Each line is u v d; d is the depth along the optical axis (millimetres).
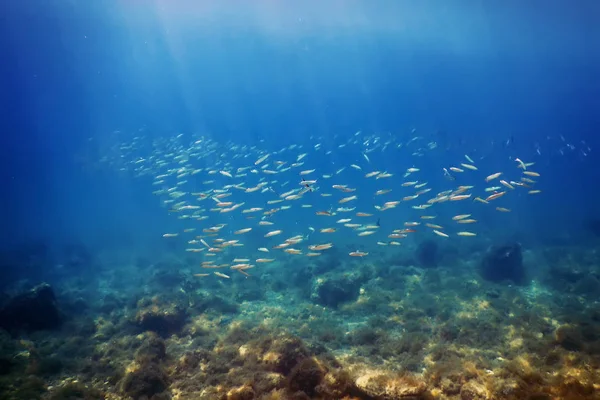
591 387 6152
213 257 19172
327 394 5953
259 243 21422
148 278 16844
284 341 7594
